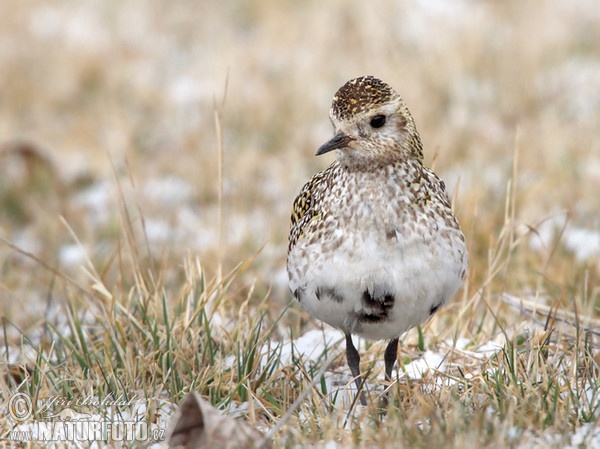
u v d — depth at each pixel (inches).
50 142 661.9
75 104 729.0
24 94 729.6
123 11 898.1
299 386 318.0
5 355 348.8
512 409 271.4
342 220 291.7
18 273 496.7
